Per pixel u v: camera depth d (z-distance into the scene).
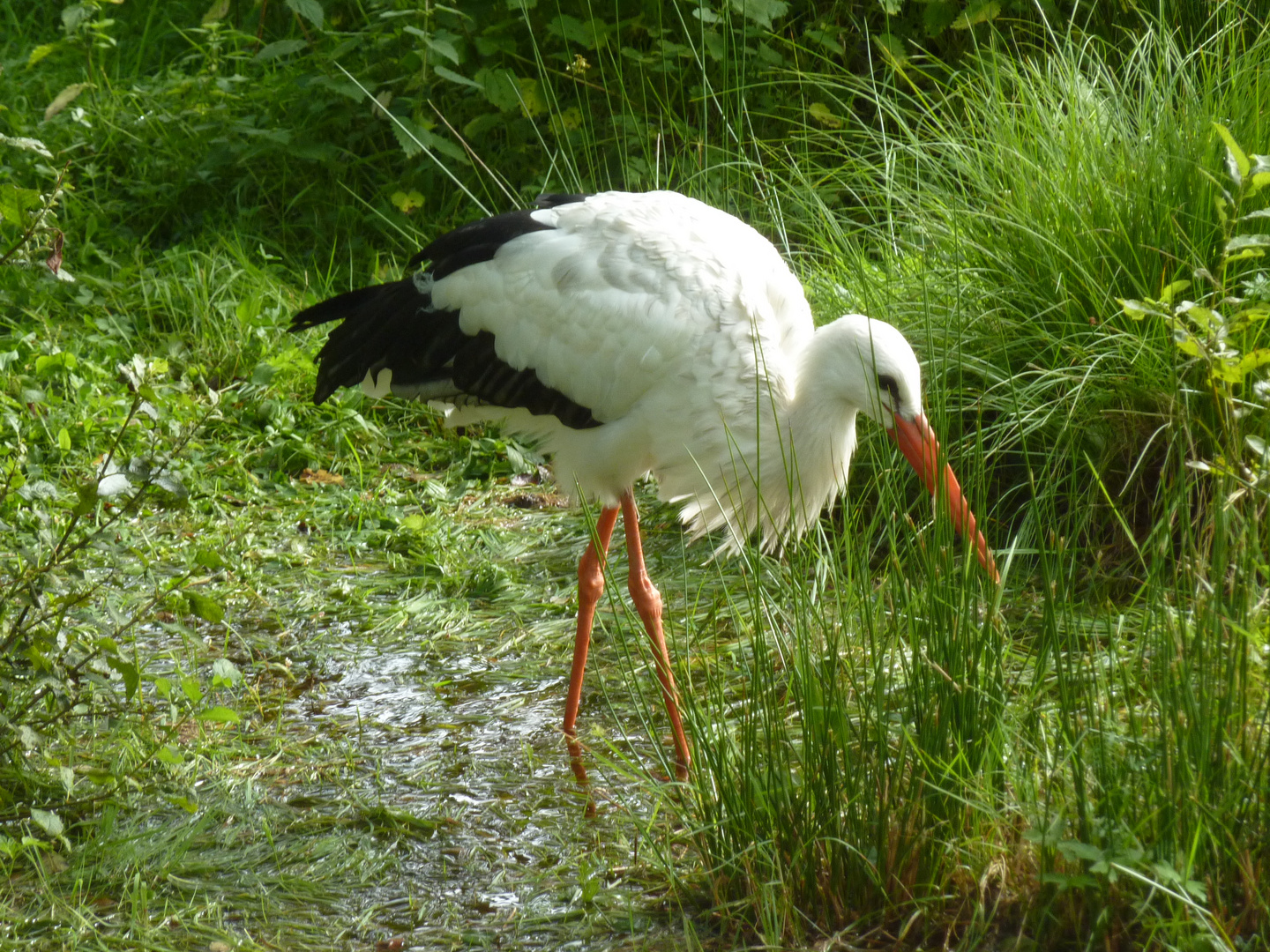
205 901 5.91
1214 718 5.11
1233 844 4.98
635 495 10.03
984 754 5.40
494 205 12.49
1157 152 8.70
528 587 9.04
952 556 5.64
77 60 15.67
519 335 7.46
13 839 6.20
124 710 6.73
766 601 6.55
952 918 5.30
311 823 6.52
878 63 12.59
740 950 5.34
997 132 9.56
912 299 9.18
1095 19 11.74
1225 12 10.40
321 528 9.74
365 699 7.76
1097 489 8.27
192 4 16.42
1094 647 6.58
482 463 10.62
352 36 13.30
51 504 8.65
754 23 12.45
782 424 7.18
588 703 7.75
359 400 11.05
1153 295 8.31
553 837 6.39
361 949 5.59
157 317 12.07
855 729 5.89
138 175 13.91
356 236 13.10
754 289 7.25
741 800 5.62
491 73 12.40
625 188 11.80
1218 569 5.27
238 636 8.38
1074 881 4.85
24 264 6.25
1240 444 6.29
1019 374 8.34
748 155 11.89
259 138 13.54
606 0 12.86
